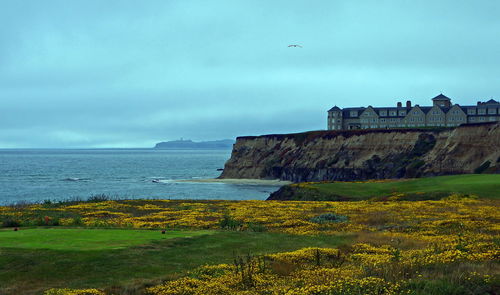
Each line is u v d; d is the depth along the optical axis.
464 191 53.94
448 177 67.19
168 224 34.41
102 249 21.45
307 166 139.25
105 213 42.47
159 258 20.86
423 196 54.53
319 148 142.50
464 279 16.02
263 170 149.38
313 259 21.67
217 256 21.97
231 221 34.66
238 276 18.31
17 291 16.33
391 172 125.00
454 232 29.58
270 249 24.17
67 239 23.75
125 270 18.86
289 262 20.89
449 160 116.44
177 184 126.44
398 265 18.61
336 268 19.56
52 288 16.48
